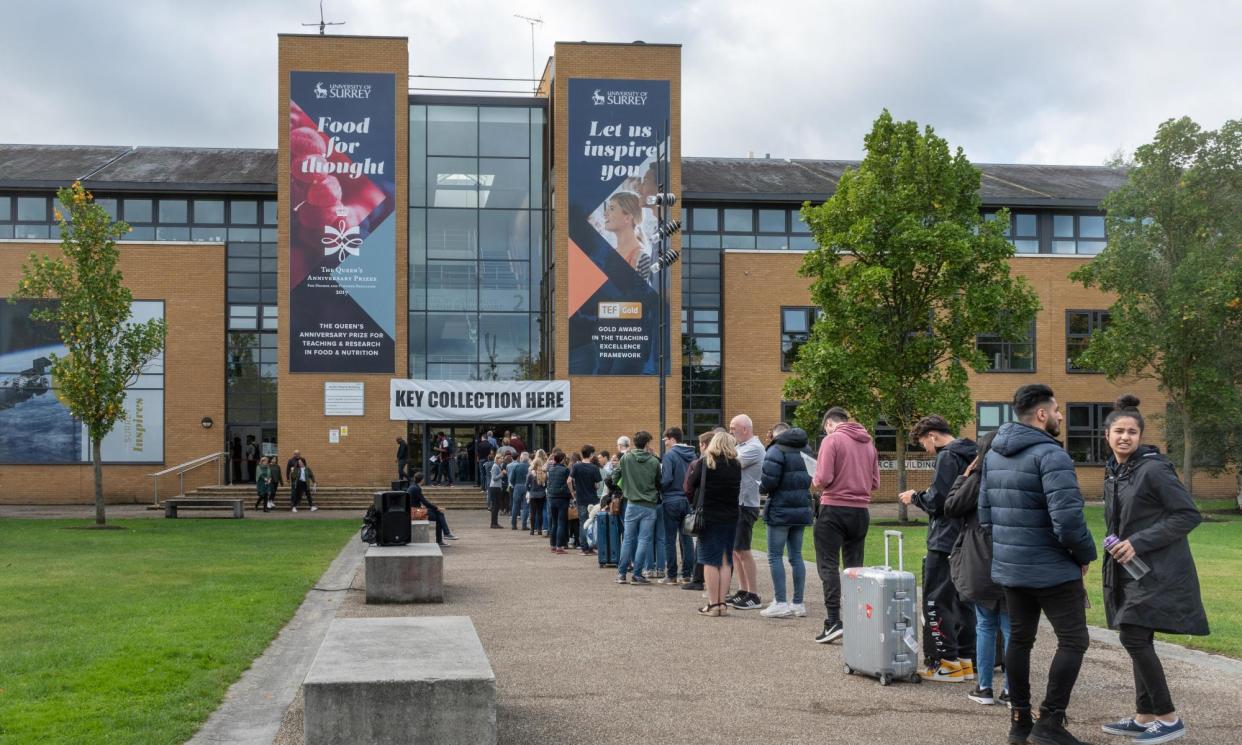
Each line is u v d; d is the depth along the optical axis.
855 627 8.25
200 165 42.81
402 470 33.59
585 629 10.46
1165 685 6.40
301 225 34.50
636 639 9.89
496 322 35.91
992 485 6.50
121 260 37.97
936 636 8.23
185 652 8.79
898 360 27.66
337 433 34.44
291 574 14.81
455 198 36.00
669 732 6.61
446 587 13.88
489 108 36.31
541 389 34.81
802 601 11.31
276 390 39.53
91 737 6.15
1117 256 32.41
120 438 37.38
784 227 41.31
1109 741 6.47
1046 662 8.84
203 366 38.06
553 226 35.72
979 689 7.43
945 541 8.23
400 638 6.89
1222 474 41.34
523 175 36.31
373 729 5.73
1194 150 32.09
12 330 36.47
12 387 36.47
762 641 9.78
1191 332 31.58
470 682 5.82
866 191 27.20
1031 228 42.44
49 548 19.22
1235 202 31.70
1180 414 35.06
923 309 28.02
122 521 27.77
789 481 11.23
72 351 25.89
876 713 7.12
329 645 6.66
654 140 35.44
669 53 35.56
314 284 34.50
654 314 35.25
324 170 34.66
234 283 39.75
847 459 9.85
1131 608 6.44
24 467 36.59
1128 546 6.43
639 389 35.12
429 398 34.66
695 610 11.74
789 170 45.81
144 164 42.62
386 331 34.72
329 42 34.84
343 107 34.81
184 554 18.02
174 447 37.69
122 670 8.02
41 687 7.42
